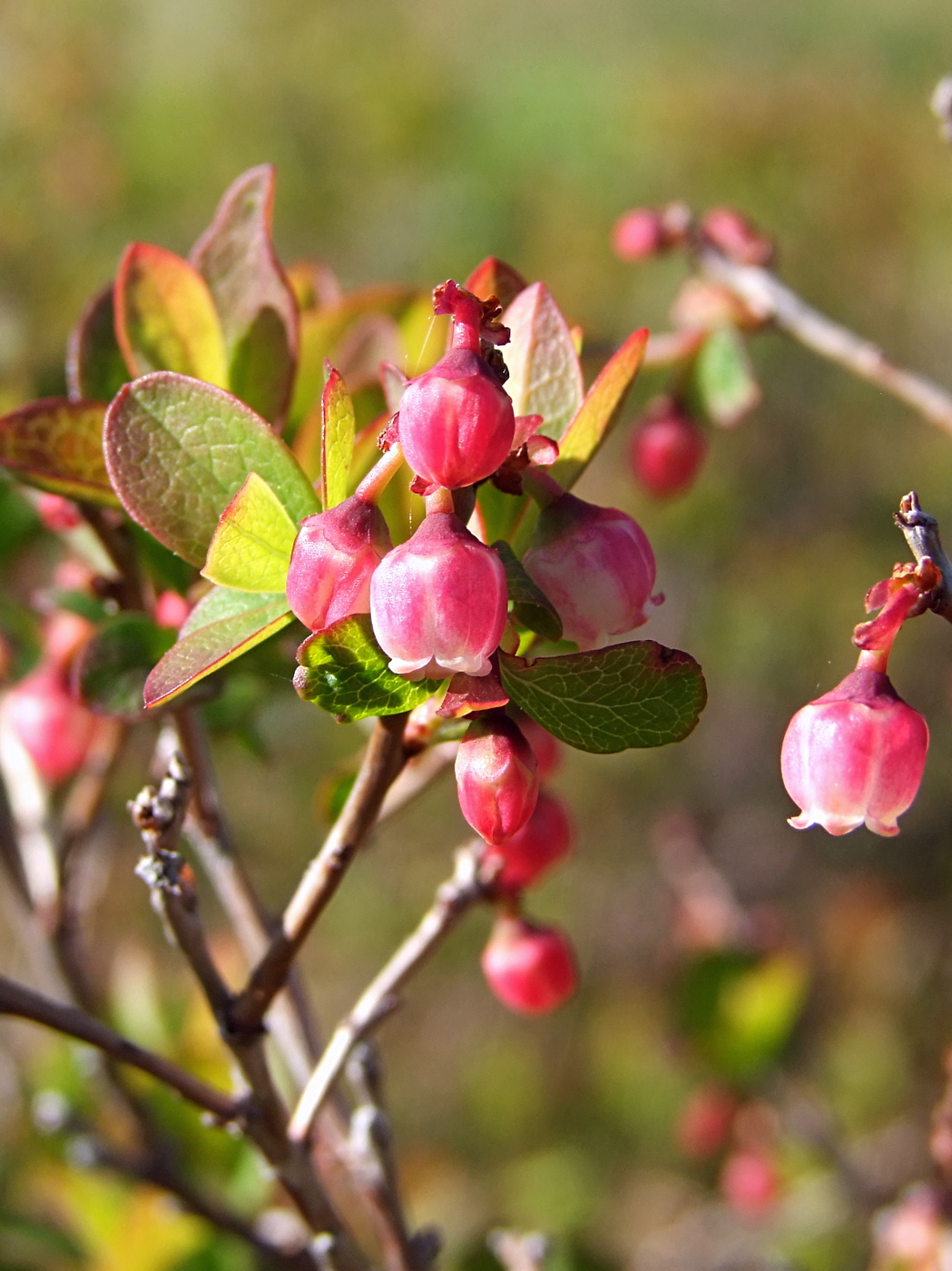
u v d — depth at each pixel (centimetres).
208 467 11
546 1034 45
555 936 14
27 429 12
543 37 76
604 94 66
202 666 10
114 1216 18
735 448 53
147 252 12
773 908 46
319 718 45
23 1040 27
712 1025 25
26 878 17
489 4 77
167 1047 18
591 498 52
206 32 67
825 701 11
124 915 40
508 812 10
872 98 66
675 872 33
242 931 14
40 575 20
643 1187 40
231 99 64
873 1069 41
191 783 11
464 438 10
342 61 67
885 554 52
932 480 54
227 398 11
